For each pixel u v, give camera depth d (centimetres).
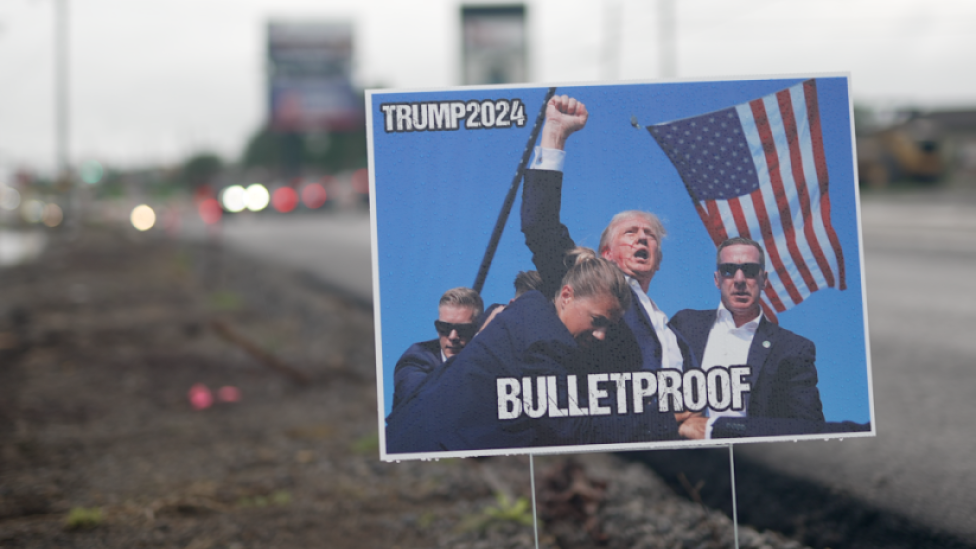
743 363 300
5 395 716
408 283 296
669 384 299
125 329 1081
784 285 302
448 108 297
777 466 480
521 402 296
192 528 406
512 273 298
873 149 4672
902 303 1055
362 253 2072
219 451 554
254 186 1492
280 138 9406
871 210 3103
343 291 1378
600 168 299
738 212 302
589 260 298
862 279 303
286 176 8531
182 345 977
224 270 1797
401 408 295
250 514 429
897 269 1406
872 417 301
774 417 301
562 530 398
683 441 299
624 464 514
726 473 477
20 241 3184
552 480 433
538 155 298
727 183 302
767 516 421
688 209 301
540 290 297
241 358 895
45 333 1047
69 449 557
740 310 300
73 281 1659
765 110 303
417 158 297
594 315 298
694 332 299
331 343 951
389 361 295
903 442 506
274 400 709
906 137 4675
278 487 475
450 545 383
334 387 748
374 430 590
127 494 464
